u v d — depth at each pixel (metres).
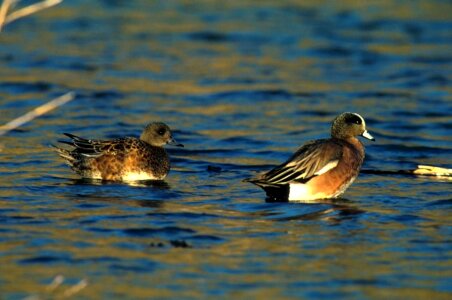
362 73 24.78
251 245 11.06
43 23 30.22
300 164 13.32
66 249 10.73
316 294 9.41
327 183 13.34
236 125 19.39
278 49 27.41
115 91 22.22
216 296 9.32
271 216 12.45
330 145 13.47
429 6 32.91
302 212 12.66
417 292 9.48
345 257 10.63
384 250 10.91
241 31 29.50
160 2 33.94
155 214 12.41
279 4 33.59
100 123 19.30
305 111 20.78
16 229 11.52
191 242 11.13
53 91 22.12
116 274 9.92
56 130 18.64
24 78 23.30
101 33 29.03
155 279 9.79
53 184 14.25
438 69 25.17
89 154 14.77
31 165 15.60
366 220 12.27
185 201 13.30
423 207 13.04
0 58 25.48
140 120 19.69
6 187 13.89
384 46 27.78
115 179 14.75
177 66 25.17
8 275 9.84
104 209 12.62
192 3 33.78
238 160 16.52
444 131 19.19
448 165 16.39
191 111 20.62
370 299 9.28
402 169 15.83
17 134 18.16
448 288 9.60
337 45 27.78
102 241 11.09
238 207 12.96
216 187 14.34
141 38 28.48
